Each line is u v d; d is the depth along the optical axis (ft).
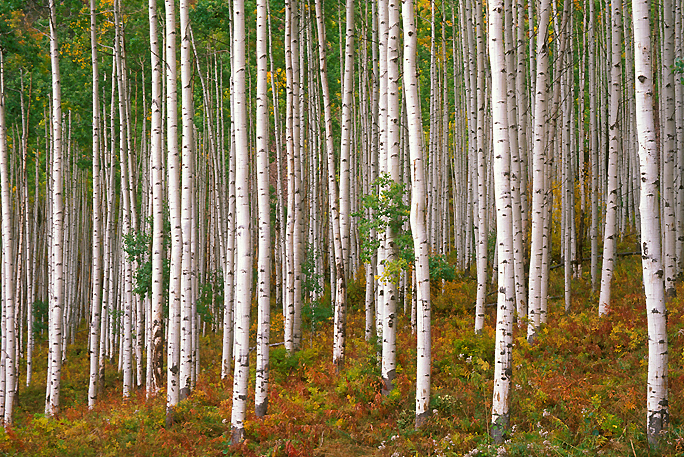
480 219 45.06
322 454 28.04
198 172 83.61
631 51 64.80
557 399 28.25
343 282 44.11
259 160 32.37
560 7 53.67
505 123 25.21
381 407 32.40
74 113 89.92
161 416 35.83
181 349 41.22
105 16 69.51
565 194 48.88
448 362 36.78
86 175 108.27
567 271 47.37
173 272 36.65
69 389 67.36
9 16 60.54
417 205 29.99
